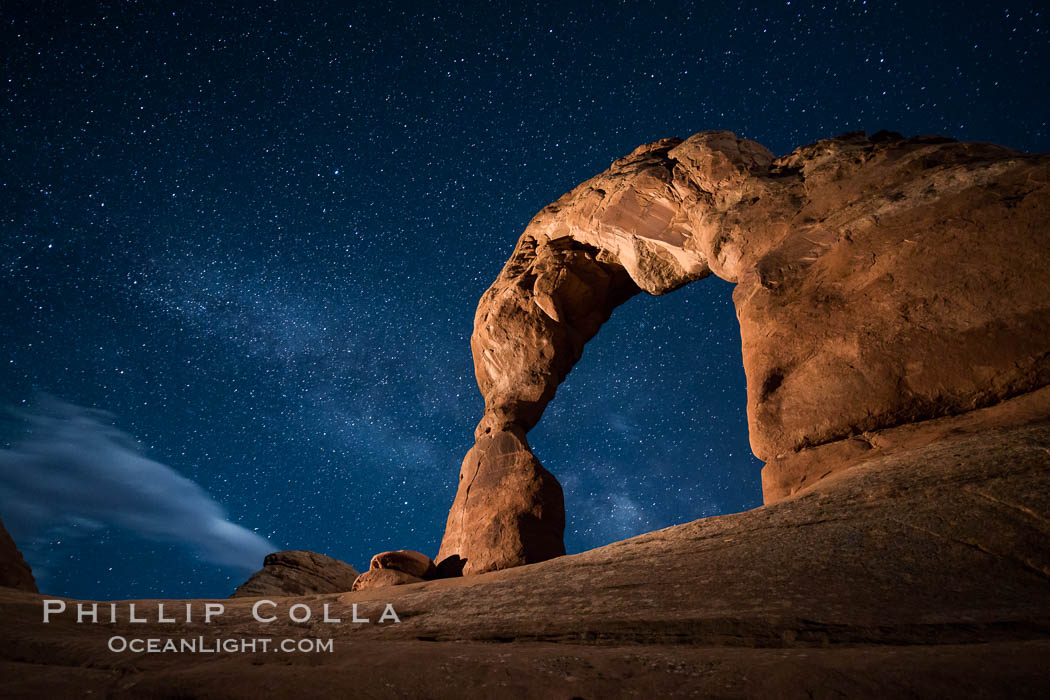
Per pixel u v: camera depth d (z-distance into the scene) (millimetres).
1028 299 6016
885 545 3959
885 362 6426
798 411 6738
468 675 2924
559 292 12242
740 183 9344
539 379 11961
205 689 2994
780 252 7926
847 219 7629
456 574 10219
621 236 11102
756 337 7422
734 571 4098
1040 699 2080
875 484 4820
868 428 6312
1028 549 3533
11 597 5750
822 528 4410
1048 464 4219
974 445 4945
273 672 3125
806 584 3730
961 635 2967
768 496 6621
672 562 4539
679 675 2717
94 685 3262
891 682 2322
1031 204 6352
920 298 6547
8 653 4113
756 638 3279
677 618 3594
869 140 8773
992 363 5961
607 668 2910
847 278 7160
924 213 6984
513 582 4965
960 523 3939
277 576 13961
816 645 3117
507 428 11445
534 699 2660
